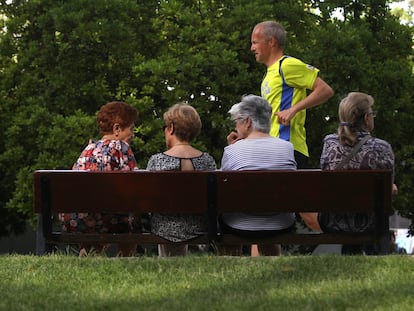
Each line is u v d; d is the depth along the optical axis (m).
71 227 12.42
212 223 11.30
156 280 9.83
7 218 31.48
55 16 27.72
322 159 11.72
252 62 28.05
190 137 11.89
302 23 29.20
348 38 27.91
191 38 27.86
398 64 28.83
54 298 9.13
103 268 10.34
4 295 9.30
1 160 28.45
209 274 9.95
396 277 9.56
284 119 12.73
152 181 11.33
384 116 28.45
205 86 27.27
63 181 11.46
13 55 29.78
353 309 8.33
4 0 29.67
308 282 9.44
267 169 11.56
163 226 11.53
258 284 9.42
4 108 29.27
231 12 28.02
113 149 12.66
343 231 11.50
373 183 11.18
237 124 11.88
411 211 30.11
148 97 26.94
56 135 26.95
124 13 28.23
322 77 27.78
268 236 11.41
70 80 28.23
